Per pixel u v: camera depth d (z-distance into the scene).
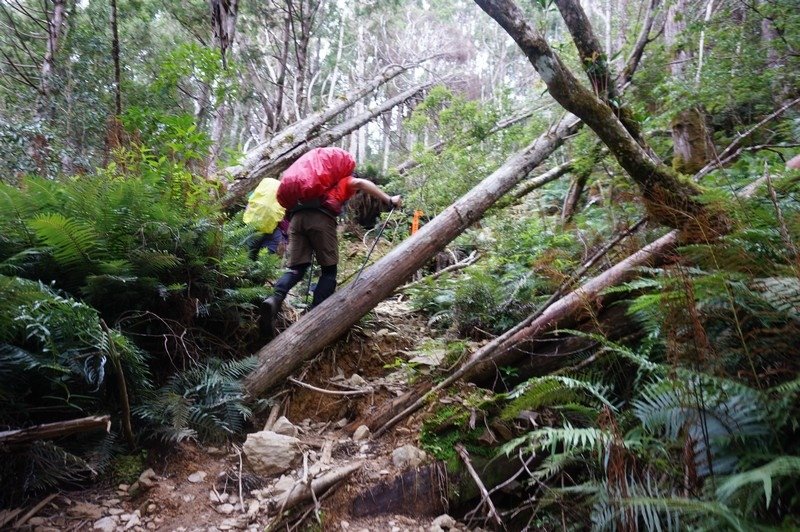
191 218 3.73
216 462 2.99
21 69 10.80
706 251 2.66
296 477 2.88
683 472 2.14
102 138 7.05
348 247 8.01
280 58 11.80
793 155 4.82
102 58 8.47
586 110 3.22
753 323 2.35
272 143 7.28
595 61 3.83
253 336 4.02
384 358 4.24
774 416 2.04
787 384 2.00
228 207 6.11
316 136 8.02
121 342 2.71
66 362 2.60
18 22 11.24
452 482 2.89
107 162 5.18
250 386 3.50
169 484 2.75
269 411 3.53
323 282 4.26
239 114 13.71
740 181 4.02
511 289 4.57
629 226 4.06
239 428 3.22
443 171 7.62
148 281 3.20
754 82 5.43
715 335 2.48
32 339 2.67
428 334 4.72
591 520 2.23
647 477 2.16
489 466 2.96
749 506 1.82
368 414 3.50
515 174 5.11
